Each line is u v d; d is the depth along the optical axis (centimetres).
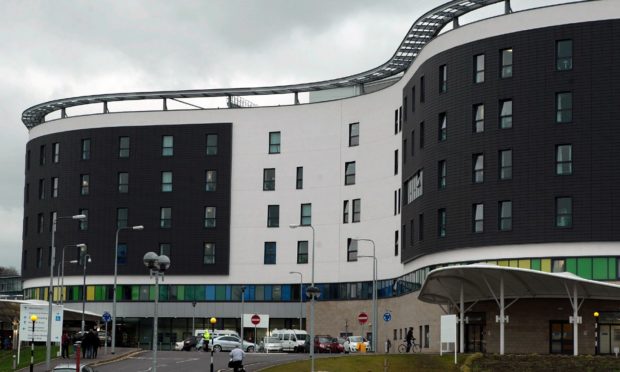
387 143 11225
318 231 12138
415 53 10956
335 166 12069
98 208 13162
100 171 13188
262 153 12644
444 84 9262
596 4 8344
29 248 13800
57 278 13338
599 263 8131
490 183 8675
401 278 10575
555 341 8119
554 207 8331
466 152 8888
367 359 7138
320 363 6869
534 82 8512
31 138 14000
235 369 5709
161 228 12925
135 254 12962
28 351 9150
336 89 13275
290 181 12419
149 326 12938
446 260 9050
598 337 7944
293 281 12325
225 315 12612
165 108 13088
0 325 10488
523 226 8444
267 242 12525
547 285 7381
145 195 13000
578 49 8369
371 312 11400
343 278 11831
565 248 8244
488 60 8794
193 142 12912
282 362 6950
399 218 10775
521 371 6931
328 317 11931
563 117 8381
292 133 12469
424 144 9550
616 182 8156
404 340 10369
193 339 10769
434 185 9262
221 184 12762
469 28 8975
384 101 11344
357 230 11694
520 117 8550
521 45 8600
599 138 8238
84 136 13338
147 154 13050
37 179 13775
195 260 12775
